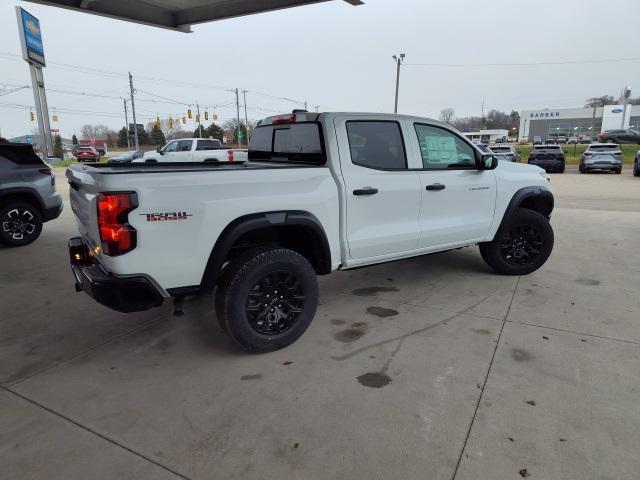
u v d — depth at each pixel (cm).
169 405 282
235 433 254
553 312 417
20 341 373
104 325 405
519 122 11219
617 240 719
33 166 714
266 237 370
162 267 296
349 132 385
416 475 220
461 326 390
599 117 9481
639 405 271
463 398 283
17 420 268
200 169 321
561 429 251
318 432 253
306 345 360
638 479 214
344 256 385
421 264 589
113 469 227
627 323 389
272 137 434
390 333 379
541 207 556
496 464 226
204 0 865
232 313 325
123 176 280
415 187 419
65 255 650
